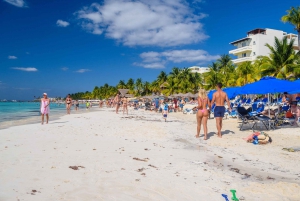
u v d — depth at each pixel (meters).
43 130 11.09
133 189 4.02
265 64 33.12
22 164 5.28
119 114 25.89
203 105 9.06
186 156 6.39
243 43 55.66
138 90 99.75
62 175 4.62
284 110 14.00
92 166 5.26
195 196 3.79
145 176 4.70
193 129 12.03
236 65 55.81
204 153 6.76
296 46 54.22
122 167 5.26
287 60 32.09
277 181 4.52
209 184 4.33
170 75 75.88
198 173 4.95
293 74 31.78
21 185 4.06
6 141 8.12
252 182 4.44
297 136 9.09
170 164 5.59
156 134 10.24
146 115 24.38
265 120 10.31
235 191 3.97
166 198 3.70
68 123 14.73
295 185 4.25
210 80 53.94
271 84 10.35
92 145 7.59
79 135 9.64
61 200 3.53
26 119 19.20
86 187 4.05
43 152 6.46
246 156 6.39
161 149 7.26
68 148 7.04
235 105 23.06
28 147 7.11
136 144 7.99
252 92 10.36
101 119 18.44
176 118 20.39
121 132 10.73
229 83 48.03
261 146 7.57
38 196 3.64
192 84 68.56
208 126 13.38
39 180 4.32
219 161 5.92
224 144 7.96
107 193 3.83
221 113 9.23
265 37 52.78
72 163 5.45
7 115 25.89
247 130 11.12
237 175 4.86
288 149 6.95
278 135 9.42
